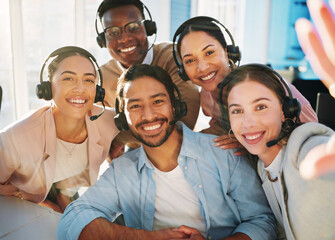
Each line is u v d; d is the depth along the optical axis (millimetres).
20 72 1060
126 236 729
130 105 824
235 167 788
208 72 939
